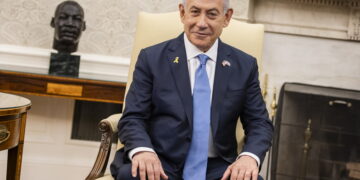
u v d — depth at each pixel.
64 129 3.38
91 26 3.28
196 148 1.87
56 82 2.87
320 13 3.27
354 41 3.30
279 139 3.20
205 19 1.86
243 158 1.81
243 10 3.21
